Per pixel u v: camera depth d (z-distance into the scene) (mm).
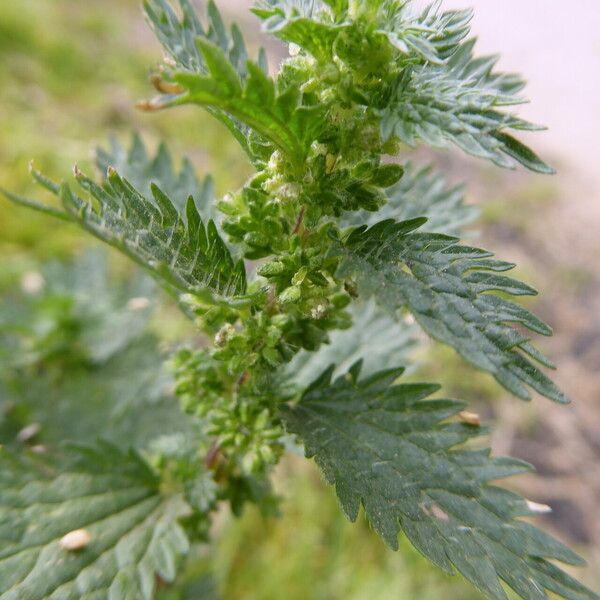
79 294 179
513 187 328
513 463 79
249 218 78
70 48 306
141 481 100
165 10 89
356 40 69
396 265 69
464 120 67
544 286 278
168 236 75
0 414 157
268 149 78
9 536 87
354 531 182
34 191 228
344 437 83
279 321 82
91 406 157
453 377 224
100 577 88
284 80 74
